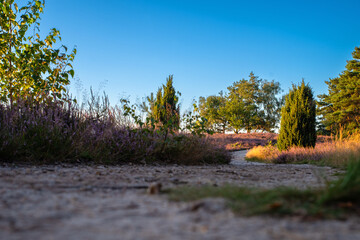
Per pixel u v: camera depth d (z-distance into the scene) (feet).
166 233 4.39
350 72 94.99
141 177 11.64
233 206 5.92
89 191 8.16
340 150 25.52
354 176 6.44
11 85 19.98
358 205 5.86
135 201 6.81
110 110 20.36
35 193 7.46
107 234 4.30
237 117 147.95
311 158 31.01
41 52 20.34
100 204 6.38
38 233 4.28
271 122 166.81
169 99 52.47
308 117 39.29
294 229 4.63
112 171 13.73
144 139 20.48
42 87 19.93
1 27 19.65
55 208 5.86
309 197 6.50
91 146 18.08
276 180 12.01
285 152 35.04
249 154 53.62
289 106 41.57
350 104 91.76
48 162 15.53
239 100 169.89
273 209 5.64
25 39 20.54
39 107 17.94
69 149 16.67
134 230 4.52
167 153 21.56
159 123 22.90
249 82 170.91
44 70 20.08
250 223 4.95
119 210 5.85
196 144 23.32
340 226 4.81
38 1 20.35
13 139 15.17
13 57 19.76
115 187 8.80
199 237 4.21
